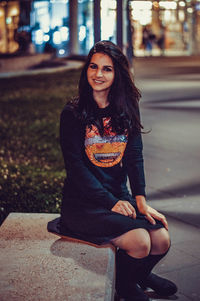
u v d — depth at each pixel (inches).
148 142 299.6
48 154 286.8
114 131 122.1
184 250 153.3
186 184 218.2
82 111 121.0
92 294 101.8
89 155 122.8
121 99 122.0
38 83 678.5
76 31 1123.3
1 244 125.5
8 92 591.2
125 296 120.6
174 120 369.4
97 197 119.3
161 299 126.6
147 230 119.7
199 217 179.2
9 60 911.7
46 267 112.6
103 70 120.0
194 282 135.2
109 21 431.8
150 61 1096.8
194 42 1375.5
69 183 124.6
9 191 209.3
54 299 99.8
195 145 290.5
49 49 1119.0
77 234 123.3
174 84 625.0
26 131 353.4
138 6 1002.1
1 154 288.8
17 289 103.3
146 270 122.1
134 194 126.2
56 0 1124.5
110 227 118.2
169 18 1387.8
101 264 113.7
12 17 1162.6
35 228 136.2
